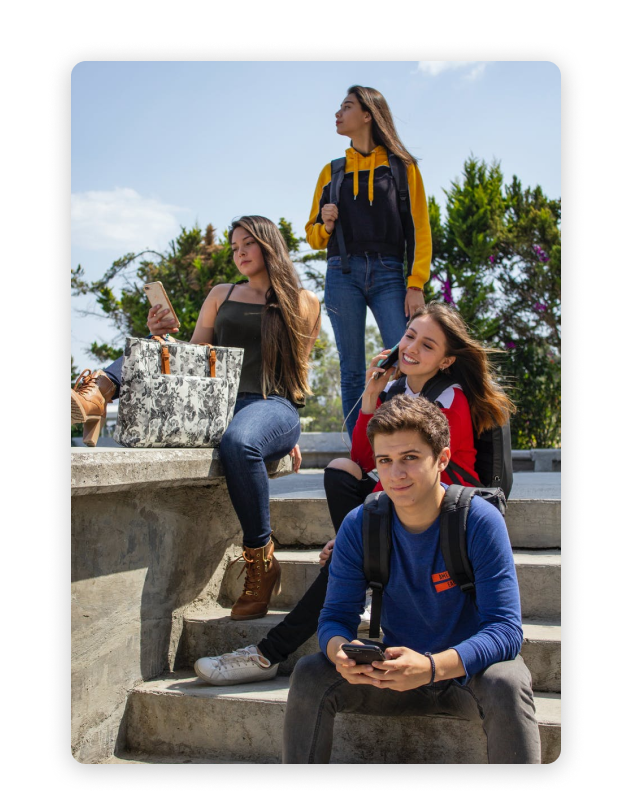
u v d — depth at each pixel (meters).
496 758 1.76
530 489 3.55
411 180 3.82
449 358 2.48
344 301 3.82
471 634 1.95
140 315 9.48
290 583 2.91
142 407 2.50
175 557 2.75
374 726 2.26
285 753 1.96
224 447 2.67
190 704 2.42
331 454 6.11
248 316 3.04
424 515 1.90
